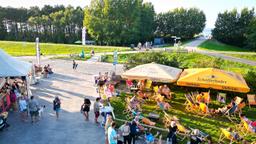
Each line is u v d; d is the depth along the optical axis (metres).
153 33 110.75
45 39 109.56
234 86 18.88
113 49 62.34
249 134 17.58
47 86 27.44
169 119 17.64
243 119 18.41
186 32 113.56
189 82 19.72
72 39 108.62
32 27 111.56
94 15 92.19
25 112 18.64
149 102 22.95
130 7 91.69
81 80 30.95
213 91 25.42
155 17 113.06
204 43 89.44
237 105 20.36
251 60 49.09
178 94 25.72
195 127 18.20
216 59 46.81
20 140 15.46
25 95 22.05
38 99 22.80
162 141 15.77
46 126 17.39
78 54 52.91
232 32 97.50
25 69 20.62
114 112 20.16
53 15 112.75
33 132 16.50
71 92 25.48
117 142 13.95
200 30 120.62
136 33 93.31
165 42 110.88
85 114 18.39
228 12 100.81
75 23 110.50
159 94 22.52
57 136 16.11
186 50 51.97
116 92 24.88
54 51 64.69
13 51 64.56
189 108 21.48
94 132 16.78
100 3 92.69
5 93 19.47
